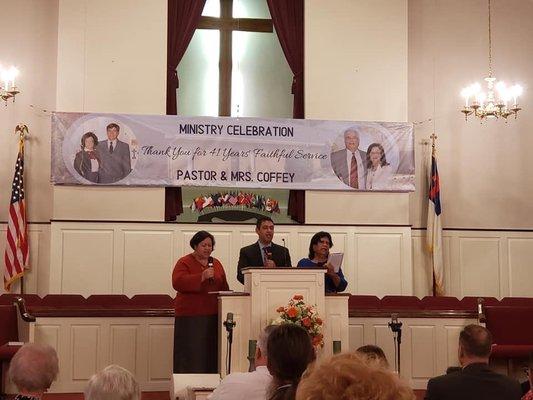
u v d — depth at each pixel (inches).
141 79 557.9
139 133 549.0
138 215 548.1
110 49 557.3
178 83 568.1
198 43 584.7
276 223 561.3
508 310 406.6
